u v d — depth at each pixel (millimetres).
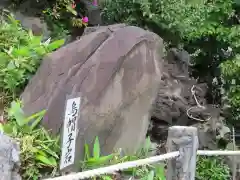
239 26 4820
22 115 3025
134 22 4816
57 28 5297
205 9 4918
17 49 3723
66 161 2781
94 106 3088
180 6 4691
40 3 5273
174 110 4223
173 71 4699
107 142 3205
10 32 3928
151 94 3506
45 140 2938
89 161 2949
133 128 3391
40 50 3705
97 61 3234
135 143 3439
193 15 4777
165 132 4164
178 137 2617
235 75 4582
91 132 3066
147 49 3445
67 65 3297
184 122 4328
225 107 4969
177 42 4957
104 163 3072
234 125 4891
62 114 3025
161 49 3643
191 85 4691
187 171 2611
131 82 3314
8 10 5172
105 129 3160
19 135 2885
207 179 4227
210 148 4387
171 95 4293
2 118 3170
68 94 3020
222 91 5258
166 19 4645
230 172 4602
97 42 3414
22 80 3564
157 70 3543
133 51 3318
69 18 5473
